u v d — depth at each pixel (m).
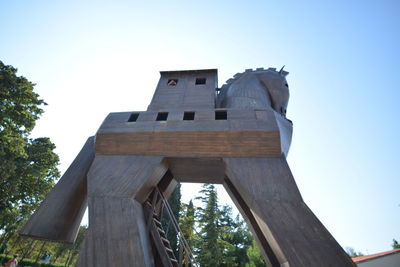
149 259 6.13
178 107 9.38
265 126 7.28
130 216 6.14
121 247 5.62
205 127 7.48
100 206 6.31
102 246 5.65
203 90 10.02
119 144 7.67
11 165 14.95
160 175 7.84
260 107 8.95
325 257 5.01
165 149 7.49
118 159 7.43
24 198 18.69
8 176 15.45
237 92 9.44
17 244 31.67
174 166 8.32
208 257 23.97
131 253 5.54
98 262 5.44
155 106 9.53
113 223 6.00
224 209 36.91
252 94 9.37
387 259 21.56
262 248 7.44
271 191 6.09
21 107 17.02
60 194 7.60
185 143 7.43
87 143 9.04
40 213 7.19
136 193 6.61
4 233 25.14
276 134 7.09
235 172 6.64
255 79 10.24
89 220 6.06
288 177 6.39
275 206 5.79
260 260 25.45
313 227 5.44
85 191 7.89
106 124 8.08
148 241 6.72
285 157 7.13
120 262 5.42
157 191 8.02
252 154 7.05
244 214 8.15
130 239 5.75
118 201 6.40
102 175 6.98
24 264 28.53
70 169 8.20
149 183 7.20
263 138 7.12
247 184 6.29
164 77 11.08
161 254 6.92
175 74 11.18
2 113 15.52
